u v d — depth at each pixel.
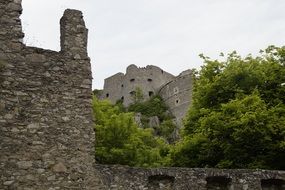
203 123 24.14
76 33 13.54
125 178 13.12
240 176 14.16
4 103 12.25
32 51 12.89
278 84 26.02
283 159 22.12
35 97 12.56
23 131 12.21
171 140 69.62
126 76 94.88
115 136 32.59
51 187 12.04
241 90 25.58
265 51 28.30
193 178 13.80
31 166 12.02
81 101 12.97
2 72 12.45
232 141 22.95
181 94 84.69
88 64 13.36
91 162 12.61
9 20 12.87
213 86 26.67
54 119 12.58
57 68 13.01
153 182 13.61
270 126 22.05
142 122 75.25
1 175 11.73
